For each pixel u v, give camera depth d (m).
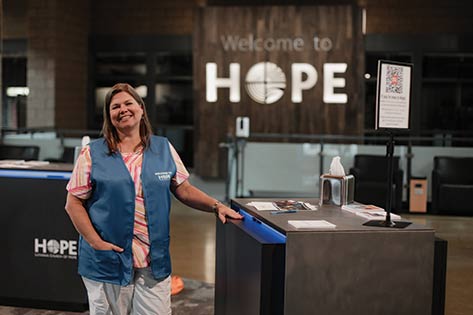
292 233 2.88
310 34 11.18
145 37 12.84
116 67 13.15
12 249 4.77
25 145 10.22
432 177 8.71
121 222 3.01
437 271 3.06
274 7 11.23
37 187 4.70
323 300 2.92
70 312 4.70
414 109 12.16
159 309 3.12
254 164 9.76
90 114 13.21
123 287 3.08
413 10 11.99
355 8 11.09
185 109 13.07
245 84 11.32
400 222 3.13
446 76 12.15
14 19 12.22
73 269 4.70
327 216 3.31
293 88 11.24
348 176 3.71
